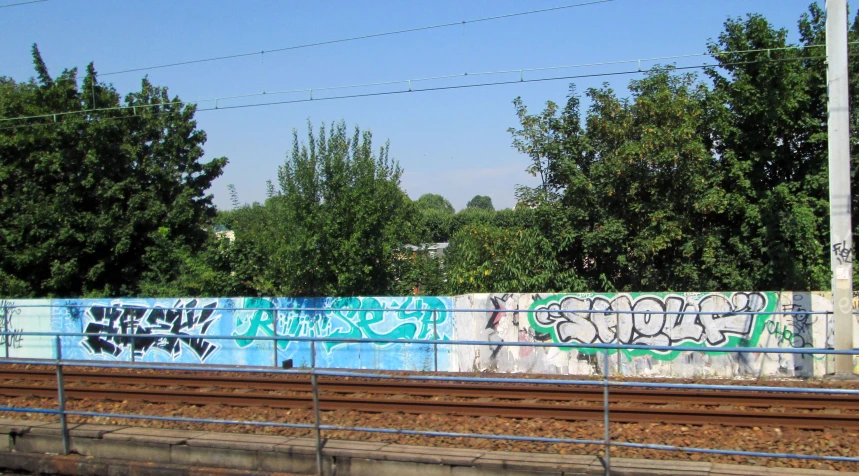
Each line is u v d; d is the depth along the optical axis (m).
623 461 6.52
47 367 14.13
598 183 16.66
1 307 17.61
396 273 17.16
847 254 11.62
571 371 13.59
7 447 8.16
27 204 20.75
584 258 17.23
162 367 7.77
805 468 6.70
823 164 16.12
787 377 12.22
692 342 13.16
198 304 16.27
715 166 16.72
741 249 16.02
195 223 23.27
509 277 16.53
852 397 9.09
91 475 7.52
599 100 17.12
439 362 14.12
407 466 6.80
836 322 11.66
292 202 15.67
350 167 16.02
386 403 9.40
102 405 10.41
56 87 22.95
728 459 7.11
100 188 21.25
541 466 6.47
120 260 21.84
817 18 17.38
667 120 16.09
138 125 23.06
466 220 46.56
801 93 16.30
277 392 10.87
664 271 16.64
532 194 17.52
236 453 7.32
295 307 15.48
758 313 11.61
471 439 7.93
